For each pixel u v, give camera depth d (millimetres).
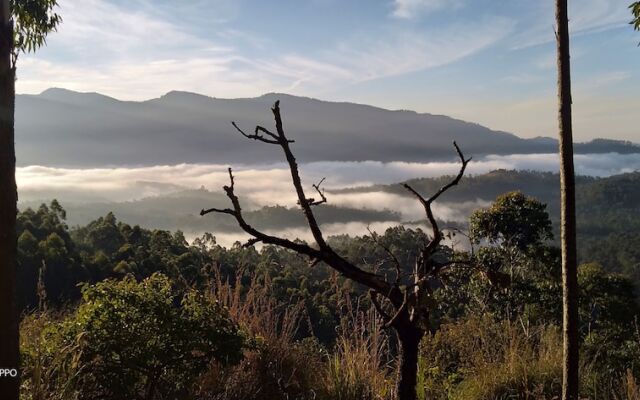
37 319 3248
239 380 3355
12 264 1512
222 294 4027
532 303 10555
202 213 1719
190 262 20656
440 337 4629
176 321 2791
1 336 1484
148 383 2857
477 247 11391
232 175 1772
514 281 10523
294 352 3838
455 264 1804
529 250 11508
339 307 3514
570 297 2805
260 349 3539
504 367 4059
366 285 1818
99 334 2693
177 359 2764
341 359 3488
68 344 2668
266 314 3973
